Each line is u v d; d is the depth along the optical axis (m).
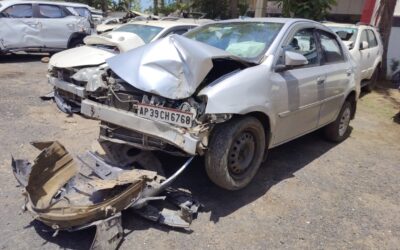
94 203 3.28
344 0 18.36
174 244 3.14
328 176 4.69
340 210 3.89
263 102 3.79
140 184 3.26
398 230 3.63
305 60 4.08
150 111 3.49
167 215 3.39
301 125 4.68
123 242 3.11
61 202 3.31
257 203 3.89
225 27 4.81
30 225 3.27
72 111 6.47
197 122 3.32
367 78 9.98
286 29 4.40
